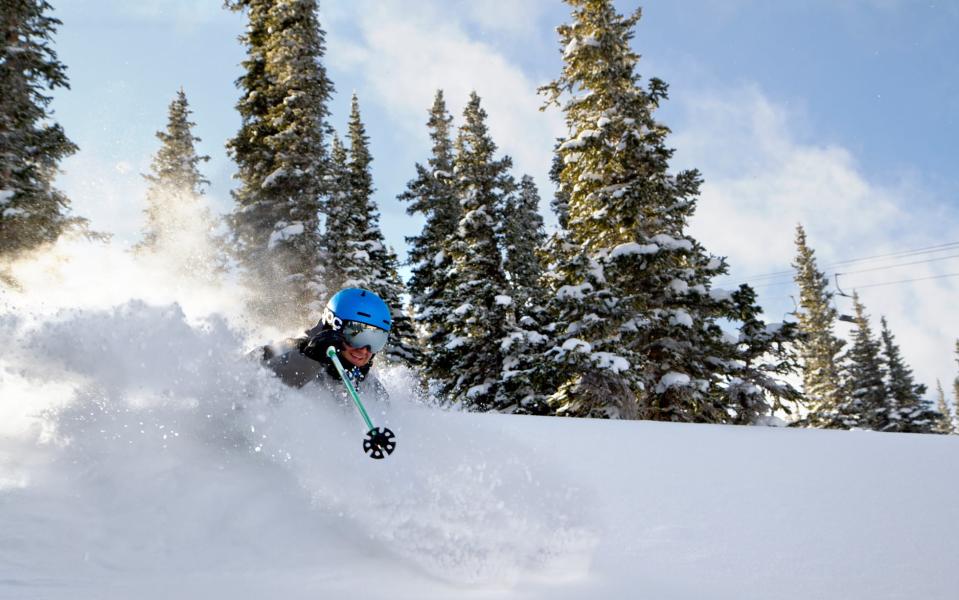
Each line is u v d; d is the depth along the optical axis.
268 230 19.48
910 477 2.80
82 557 1.52
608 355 14.52
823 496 2.39
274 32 19.73
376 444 2.23
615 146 16.78
